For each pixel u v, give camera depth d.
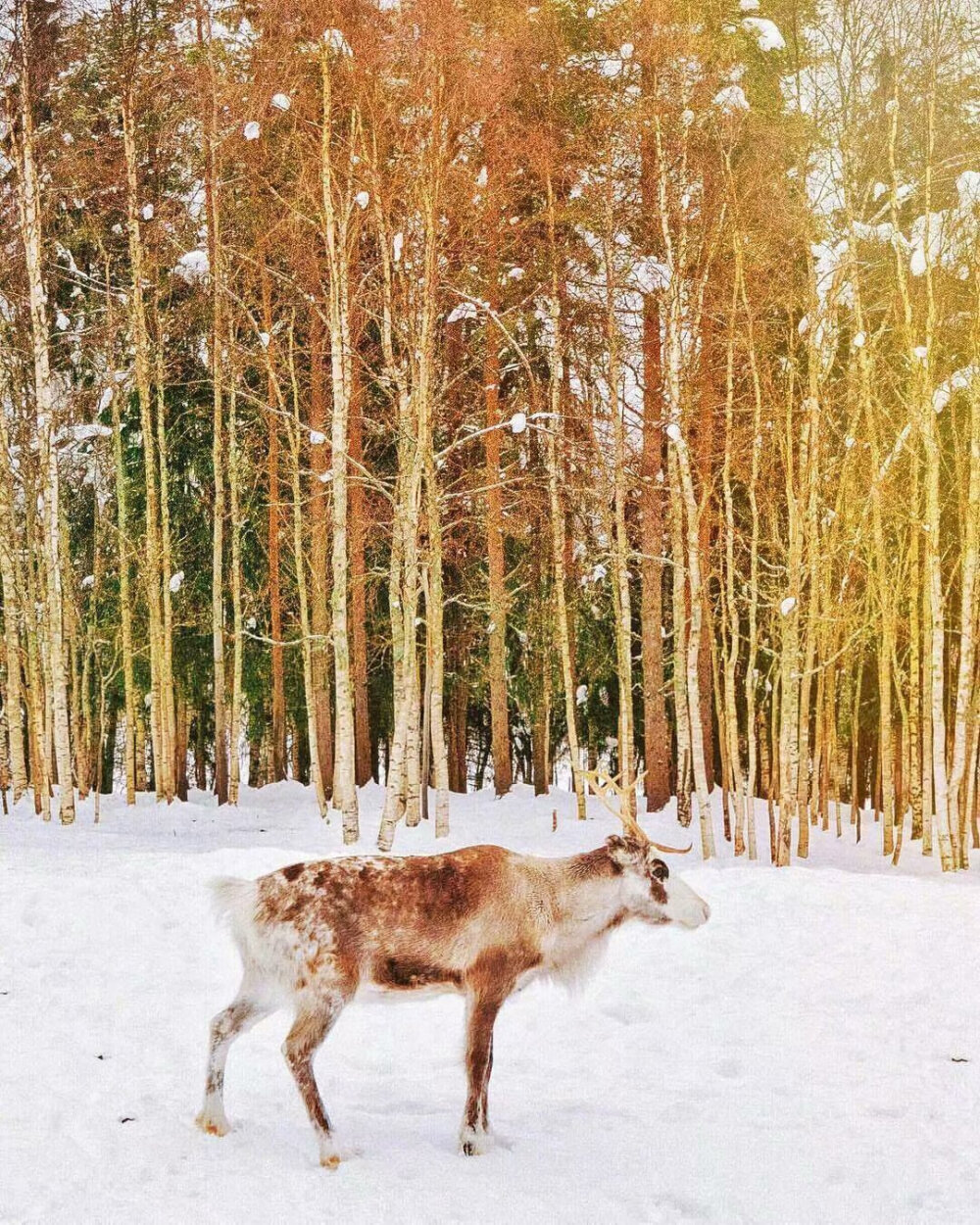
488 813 24.69
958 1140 6.37
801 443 20.47
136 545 28.42
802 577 19.91
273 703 29.58
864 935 11.34
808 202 20.75
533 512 26.48
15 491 28.59
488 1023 6.51
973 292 20.55
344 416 18.80
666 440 24.22
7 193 24.23
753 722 20.59
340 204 19.94
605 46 22.89
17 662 24.86
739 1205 5.53
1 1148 5.92
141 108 27.28
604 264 23.30
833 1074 7.52
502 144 22.56
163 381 27.36
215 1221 5.21
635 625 29.73
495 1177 5.82
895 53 20.23
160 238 26.73
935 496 19.11
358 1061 7.76
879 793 27.55
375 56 19.00
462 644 30.17
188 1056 7.61
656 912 7.10
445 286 22.17
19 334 25.66
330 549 28.58
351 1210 5.37
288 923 6.34
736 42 22.12
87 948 9.94
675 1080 7.48
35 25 23.05
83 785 27.52
